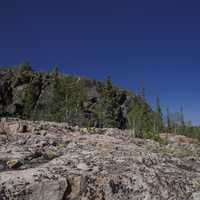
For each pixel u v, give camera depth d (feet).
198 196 51.67
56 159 58.80
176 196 50.60
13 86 387.96
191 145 172.76
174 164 67.31
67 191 47.78
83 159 57.82
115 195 48.57
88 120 302.25
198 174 61.31
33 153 69.62
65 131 117.70
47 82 379.55
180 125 358.02
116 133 140.77
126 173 52.29
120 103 403.34
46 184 47.06
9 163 61.31
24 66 440.04
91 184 49.14
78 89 340.80
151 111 313.32
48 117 291.38
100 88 426.10
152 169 56.59
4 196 44.73
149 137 182.39
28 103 313.73
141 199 48.85
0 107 336.49
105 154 62.54
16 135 96.32
